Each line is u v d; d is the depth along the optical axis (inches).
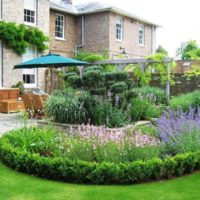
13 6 638.5
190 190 179.8
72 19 876.6
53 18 812.0
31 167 206.5
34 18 691.4
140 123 337.4
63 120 354.9
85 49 879.1
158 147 227.6
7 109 537.0
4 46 621.3
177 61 788.0
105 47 848.3
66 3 887.1
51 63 461.1
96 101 352.2
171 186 186.9
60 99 367.6
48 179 199.8
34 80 685.9
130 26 938.1
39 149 238.2
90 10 853.8
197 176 207.8
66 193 174.2
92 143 218.8
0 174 205.3
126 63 611.2
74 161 197.2
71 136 259.6
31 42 669.9
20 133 253.6
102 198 166.6
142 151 212.5
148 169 194.2
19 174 207.5
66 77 411.8
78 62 478.0
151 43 1042.1
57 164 197.5
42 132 258.2
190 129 240.8
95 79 362.9
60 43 834.2
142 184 191.6
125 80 362.6
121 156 211.2
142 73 611.8
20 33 637.3
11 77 634.2
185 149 230.8
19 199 164.2
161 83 608.7
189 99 415.5
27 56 673.6
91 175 191.2
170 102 452.8
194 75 595.8
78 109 348.8
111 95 353.4
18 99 561.6
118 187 185.8
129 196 169.5
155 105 423.2
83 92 370.6
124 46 908.0
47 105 373.1
